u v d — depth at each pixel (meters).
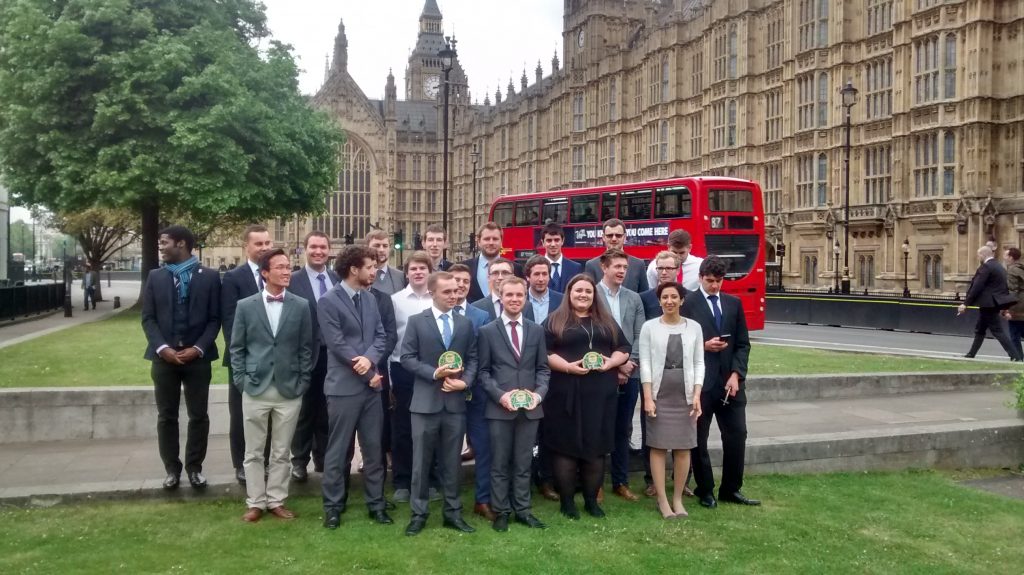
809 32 49.81
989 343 24.94
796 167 51.47
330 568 7.58
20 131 30.97
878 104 45.66
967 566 8.09
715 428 13.02
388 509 9.50
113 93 30.67
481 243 11.59
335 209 117.69
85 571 7.41
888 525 9.28
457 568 7.65
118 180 30.05
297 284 10.02
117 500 9.58
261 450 9.05
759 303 25.67
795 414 14.23
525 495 9.11
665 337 9.42
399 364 9.93
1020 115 38.22
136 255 153.12
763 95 54.47
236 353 8.91
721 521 9.25
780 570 7.84
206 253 124.38
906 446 11.99
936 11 40.84
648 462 10.51
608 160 74.75
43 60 30.36
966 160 39.69
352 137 117.69
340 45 117.94
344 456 8.97
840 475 11.45
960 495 10.56
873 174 46.12
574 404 9.25
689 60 62.91
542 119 90.19
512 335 9.15
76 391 12.89
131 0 32.56
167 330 9.34
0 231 49.00
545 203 31.42
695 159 62.06
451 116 122.38
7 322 29.09
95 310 37.88
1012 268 18.64
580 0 80.81
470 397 9.17
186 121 31.06
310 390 10.08
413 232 121.75
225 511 9.32
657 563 7.91
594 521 9.19
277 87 37.91
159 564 7.61
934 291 41.75
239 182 32.78
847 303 31.92
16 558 7.70
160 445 9.59
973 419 13.65
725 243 25.30
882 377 16.23
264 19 38.34
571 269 11.66
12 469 11.07
